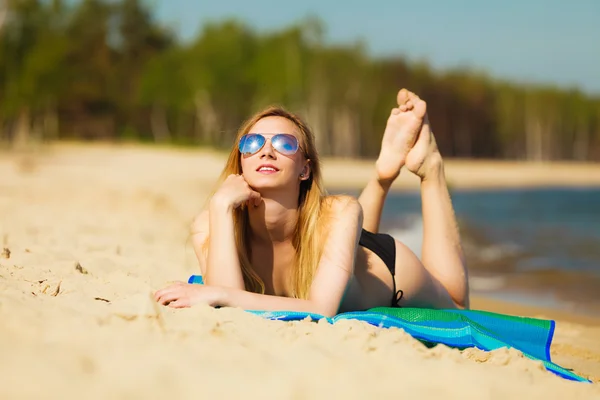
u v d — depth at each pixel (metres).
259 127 3.62
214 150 45.97
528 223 18.22
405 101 4.47
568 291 7.82
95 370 2.08
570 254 11.48
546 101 69.81
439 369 2.57
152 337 2.52
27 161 21.97
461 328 3.50
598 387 2.70
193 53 52.00
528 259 10.80
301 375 2.29
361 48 54.38
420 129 4.48
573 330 5.43
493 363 3.07
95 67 56.44
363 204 4.68
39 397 1.84
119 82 58.22
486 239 14.07
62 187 14.56
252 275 3.70
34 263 4.32
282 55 50.94
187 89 52.16
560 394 2.51
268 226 3.63
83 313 2.77
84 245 5.95
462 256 4.57
